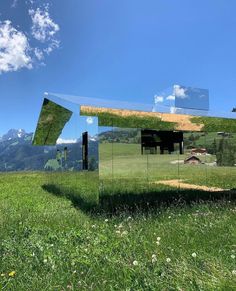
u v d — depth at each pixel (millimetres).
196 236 6645
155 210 10055
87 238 6820
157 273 4762
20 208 11453
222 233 6734
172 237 6652
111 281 4688
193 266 4852
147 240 6516
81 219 9086
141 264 5059
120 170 12578
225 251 5664
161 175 14328
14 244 6527
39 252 6043
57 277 4883
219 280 4277
